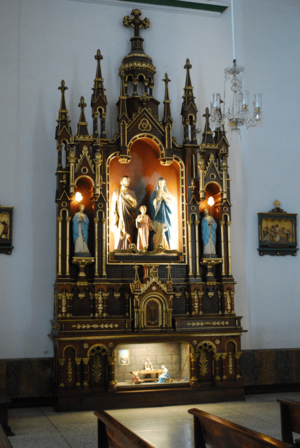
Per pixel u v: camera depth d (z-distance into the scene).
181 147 16.33
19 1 16.50
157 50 17.55
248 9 18.53
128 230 15.88
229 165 17.64
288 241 17.78
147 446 6.02
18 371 14.91
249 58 18.28
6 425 11.52
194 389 14.82
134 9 17.28
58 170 14.95
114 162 16.30
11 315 15.27
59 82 16.52
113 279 15.32
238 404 14.64
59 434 11.48
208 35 18.08
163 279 15.65
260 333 17.20
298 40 18.88
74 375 14.19
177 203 16.52
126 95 15.96
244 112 12.27
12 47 16.27
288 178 18.14
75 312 14.79
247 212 17.59
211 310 15.85
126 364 15.60
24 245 15.60
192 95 16.41
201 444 8.41
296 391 17.02
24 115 16.08
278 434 11.14
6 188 15.67
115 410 13.99
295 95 18.58
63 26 16.78
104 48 17.02
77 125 15.83
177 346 16.16
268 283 17.52
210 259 15.76
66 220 14.82
